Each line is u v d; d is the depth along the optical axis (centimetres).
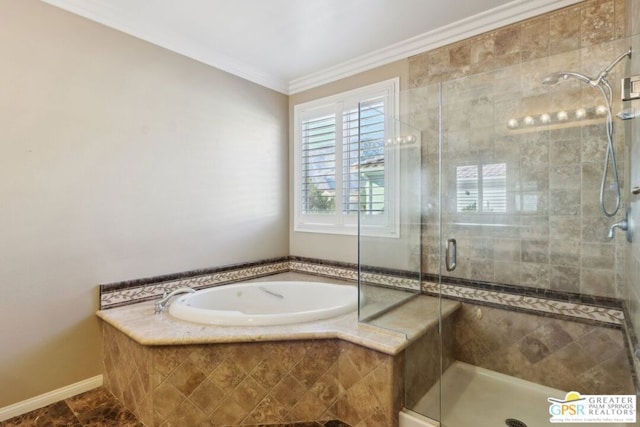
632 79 158
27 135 201
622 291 197
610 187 199
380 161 264
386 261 250
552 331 219
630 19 184
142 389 189
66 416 199
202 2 223
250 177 333
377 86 301
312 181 355
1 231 193
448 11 235
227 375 187
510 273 234
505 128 232
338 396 201
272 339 190
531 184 225
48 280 210
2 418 194
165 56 266
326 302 296
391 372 180
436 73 268
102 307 232
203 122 293
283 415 194
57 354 214
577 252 211
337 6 228
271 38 271
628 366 188
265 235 349
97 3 224
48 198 210
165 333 190
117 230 240
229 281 312
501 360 234
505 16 234
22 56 199
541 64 218
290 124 370
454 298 254
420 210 266
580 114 206
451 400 212
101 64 231
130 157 246
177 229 275
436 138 259
